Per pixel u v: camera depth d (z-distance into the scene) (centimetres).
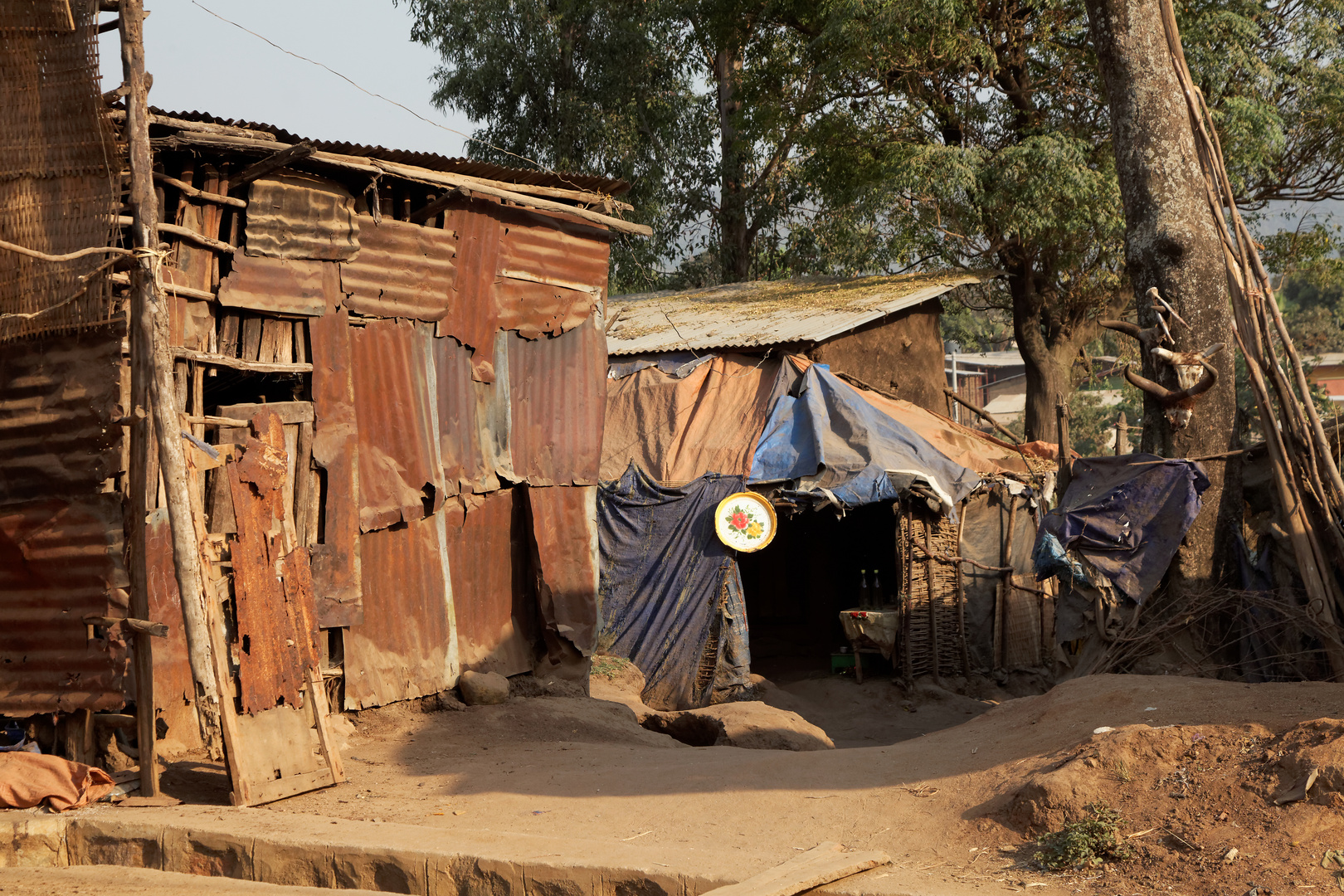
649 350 1742
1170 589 936
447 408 988
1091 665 916
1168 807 507
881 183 1841
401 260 941
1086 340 2205
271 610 733
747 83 2267
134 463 696
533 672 1073
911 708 1433
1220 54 1781
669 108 2711
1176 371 969
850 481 1472
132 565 705
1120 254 1978
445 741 879
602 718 988
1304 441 845
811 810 596
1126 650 904
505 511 1055
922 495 1473
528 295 1064
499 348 1045
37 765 684
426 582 957
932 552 1513
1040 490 1669
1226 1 1859
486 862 540
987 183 1867
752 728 997
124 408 729
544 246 1078
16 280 739
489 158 2706
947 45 1827
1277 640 852
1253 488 963
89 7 699
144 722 695
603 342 1144
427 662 953
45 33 711
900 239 1955
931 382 1917
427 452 960
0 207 741
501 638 1040
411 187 977
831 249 2616
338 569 864
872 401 1658
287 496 836
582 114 2627
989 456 1672
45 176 727
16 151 735
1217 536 937
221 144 768
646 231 1120
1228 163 1766
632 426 1647
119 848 632
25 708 735
